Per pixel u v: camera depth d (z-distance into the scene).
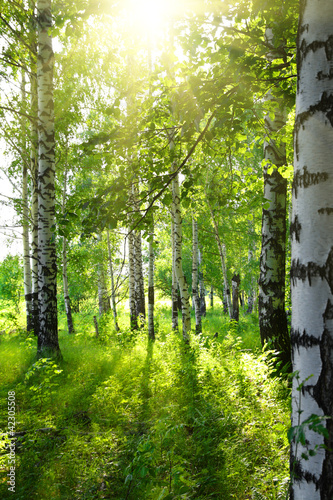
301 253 1.74
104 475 3.19
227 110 2.92
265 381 4.44
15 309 21.41
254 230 17.92
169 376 5.57
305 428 1.64
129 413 4.59
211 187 3.87
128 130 3.33
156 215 9.15
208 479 2.88
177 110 3.14
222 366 5.43
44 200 7.55
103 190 3.33
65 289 15.10
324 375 1.62
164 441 3.19
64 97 10.32
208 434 3.62
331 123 1.70
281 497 2.41
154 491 2.82
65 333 15.86
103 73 9.60
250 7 2.97
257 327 10.54
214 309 27.17
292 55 3.03
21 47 9.53
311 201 1.71
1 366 7.11
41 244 7.53
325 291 1.65
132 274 14.36
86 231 3.27
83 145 3.29
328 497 1.55
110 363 7.35
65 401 5.12
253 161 13.35
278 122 5.57
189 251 23.66
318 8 1.74
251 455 3.19
